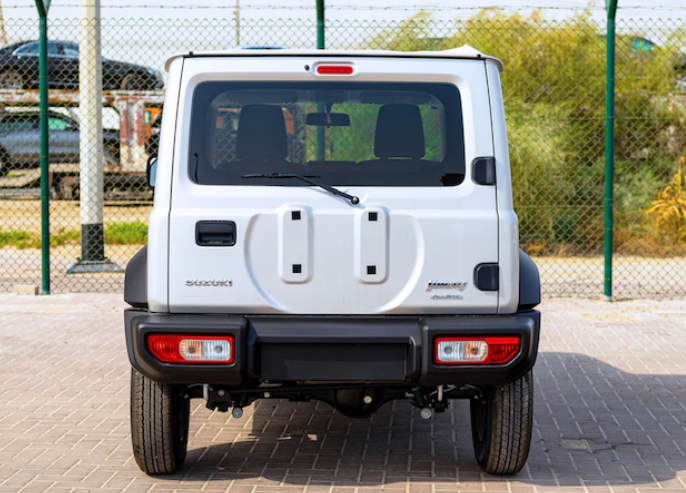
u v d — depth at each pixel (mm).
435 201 5074
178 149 5070
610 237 12297
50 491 5320
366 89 5160
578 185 17328
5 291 12867
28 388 7867
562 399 7633
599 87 17406
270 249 5027
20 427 6695
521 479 5629
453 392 5504
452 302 5051
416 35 16344
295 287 5035
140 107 22016
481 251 5062
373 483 5543
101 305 11859
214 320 4965
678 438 6547
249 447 6297
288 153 5117
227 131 5117
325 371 4992
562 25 17281
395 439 6520
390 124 5141
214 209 5023
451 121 5152
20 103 22031
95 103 14219
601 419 7039
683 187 17609
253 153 5109
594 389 7953
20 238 18969
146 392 5309
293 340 4938
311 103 5152
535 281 5316
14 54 21859
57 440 6379
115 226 19016
